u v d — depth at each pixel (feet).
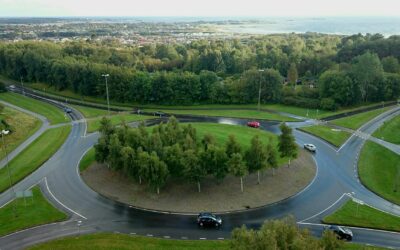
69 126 412.98
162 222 214.28
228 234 202.18
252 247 140.36
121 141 277.44
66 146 343.67
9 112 459.73
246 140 337.52
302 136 375.04
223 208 229.04
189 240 195.31
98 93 583.58
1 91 613.11
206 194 245.45
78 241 195.11
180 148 251.60
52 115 467.93
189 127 295.07
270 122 430.20
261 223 213.66
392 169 301.02
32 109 502.38
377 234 204.03
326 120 437.58
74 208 230.89
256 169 254.06
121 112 488.44
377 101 529.04
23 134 384.27
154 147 259.39
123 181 265.13
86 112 483.10
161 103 541.75
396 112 464.65
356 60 646.74
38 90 650.43
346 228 205.05
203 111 493.77
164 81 536.42
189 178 241.96
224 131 372.58
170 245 190.60
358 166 299.38
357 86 506.07
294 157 278.67
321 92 515.09
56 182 268.62
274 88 526.16
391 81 527.40
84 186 261.24
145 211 226.58
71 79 609.01
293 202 238.89
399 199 247.29
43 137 372.79
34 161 305.73
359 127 405.80
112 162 263.29
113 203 236.63
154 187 245.24
